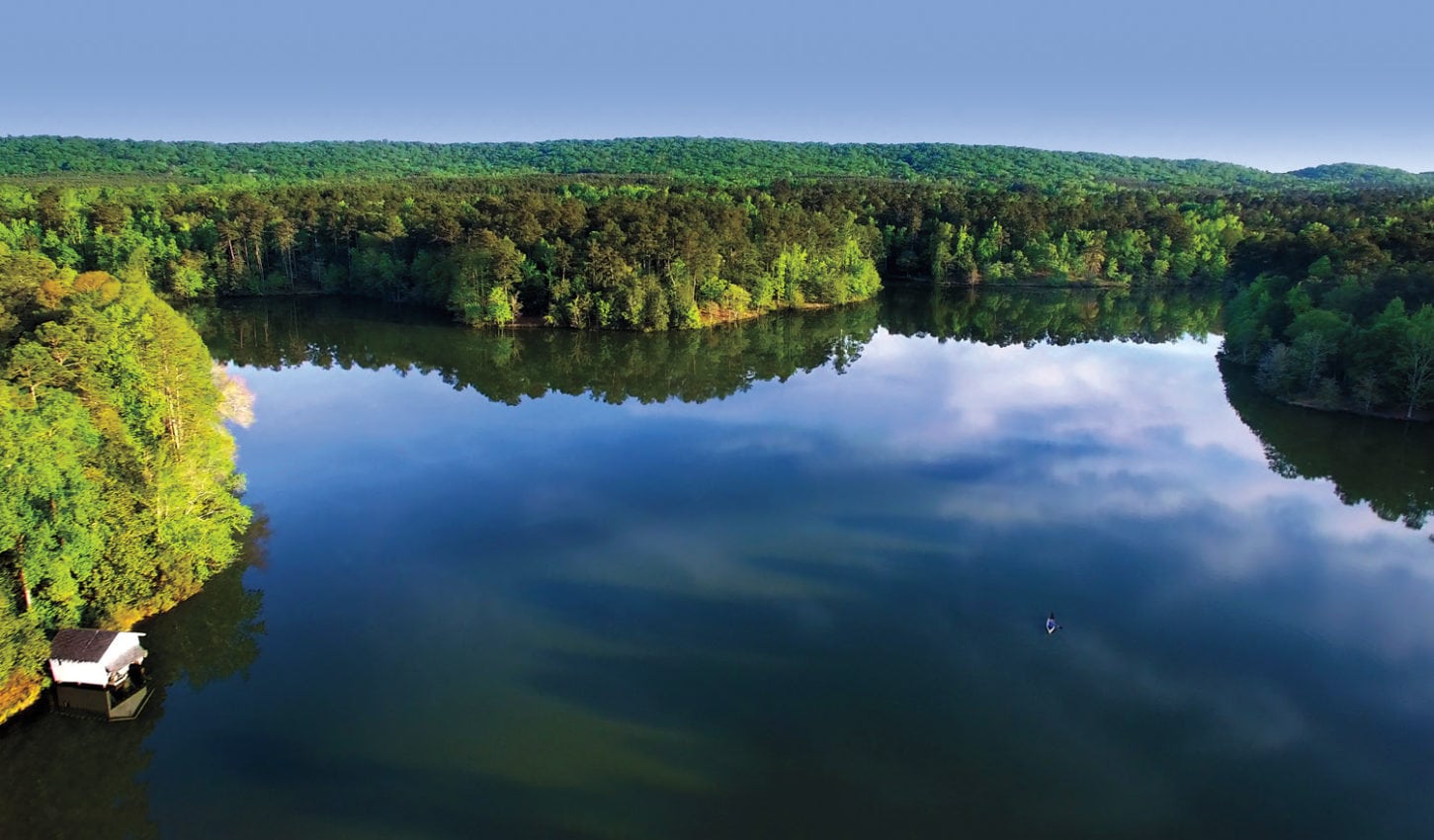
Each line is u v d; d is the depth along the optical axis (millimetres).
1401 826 31609
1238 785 33625
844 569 49844
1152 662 41438
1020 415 79500
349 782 33219
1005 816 31906
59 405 38906
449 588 47719
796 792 32969
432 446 71000
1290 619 45312
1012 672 40438
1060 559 51219
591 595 47062
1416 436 74688
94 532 39000
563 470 65312
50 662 36625
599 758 34656
